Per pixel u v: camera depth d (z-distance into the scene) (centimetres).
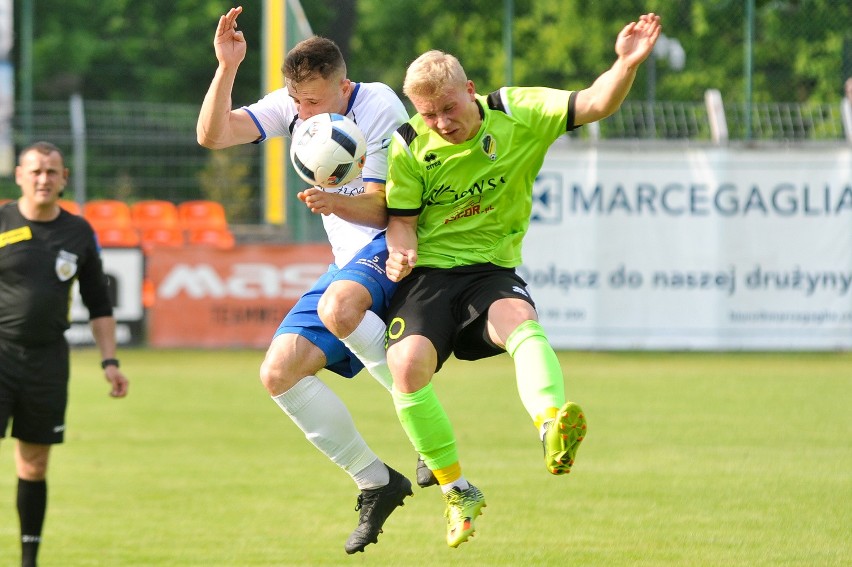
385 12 8912
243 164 5503
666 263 4834
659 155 4822
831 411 3706
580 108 1568
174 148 5456
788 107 5050
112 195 5884
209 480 2762
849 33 5831
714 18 6325
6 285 2059
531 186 1659
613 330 4828
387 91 1741
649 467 2841
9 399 2055
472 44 8119
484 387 4369
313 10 8850
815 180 4812
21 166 2086
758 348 4838
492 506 2445
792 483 2652
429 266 1648
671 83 6469
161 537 2234
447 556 2073
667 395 4044
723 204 4825
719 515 2348
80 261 2127
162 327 4947
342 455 1719
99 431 3441
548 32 7838
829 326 4834
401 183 1609
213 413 3772
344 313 1638
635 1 7625
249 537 2233
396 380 1591
